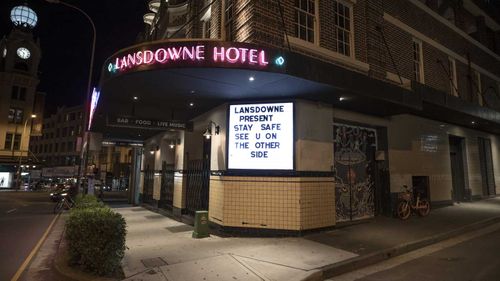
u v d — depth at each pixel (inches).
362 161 475.8
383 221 447.8
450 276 240.5
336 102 413.1
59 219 607.5
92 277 233.5
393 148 506.3
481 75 786.2
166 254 292.5
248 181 382.6
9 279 249.0
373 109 452.1
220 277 233.0
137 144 888.9
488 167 770.8
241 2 390.0
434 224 425.1
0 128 1996.8
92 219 242.4
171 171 639.1
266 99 395.9
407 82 469.7
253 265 258.8
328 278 248.2
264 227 369.7
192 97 399.2
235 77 320.5
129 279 229.1
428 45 617.9
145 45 309.3
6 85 2033.7
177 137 592.1
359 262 275.0
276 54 306.2
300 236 360.2
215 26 469.7
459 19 748.6
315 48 406.9
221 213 389.7
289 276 234.1
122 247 248.7
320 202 386.3
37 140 3336.6
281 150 380.5
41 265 287.9
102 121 588.1
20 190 1931.6
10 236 432.1
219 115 426.3
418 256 303.9
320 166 394.9
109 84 351.9
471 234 394.6
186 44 298.8
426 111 522.9
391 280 238.4
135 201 868.6
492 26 895.1
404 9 572.4
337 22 453.4
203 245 327.9
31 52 2149.4
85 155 700.7
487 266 261.7
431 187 573.0
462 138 698.2
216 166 421.1
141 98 411.8
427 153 575.5
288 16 391.2
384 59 507.5
